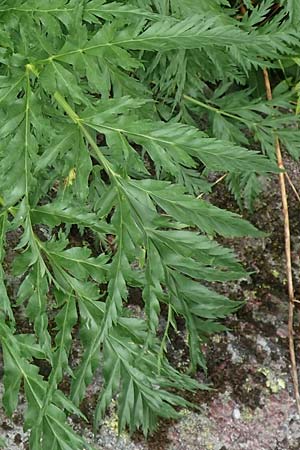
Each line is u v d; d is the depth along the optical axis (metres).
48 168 0.94
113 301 0.81
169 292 0.86
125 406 0.89
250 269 1.01
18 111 0.81
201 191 1.00
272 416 0.95
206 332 0.97
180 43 0.81
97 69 0.81
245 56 0.95
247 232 0.81
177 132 0.81
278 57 0.95
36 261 0.83
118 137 0.81
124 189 0.82
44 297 0.83
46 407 0.82
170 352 0.97
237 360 0.97
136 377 0.89
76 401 0.86
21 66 0.82
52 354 0.83
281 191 1.02
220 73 0.96
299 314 1.00
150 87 1.04
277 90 1.04
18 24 0.84
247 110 1.02
